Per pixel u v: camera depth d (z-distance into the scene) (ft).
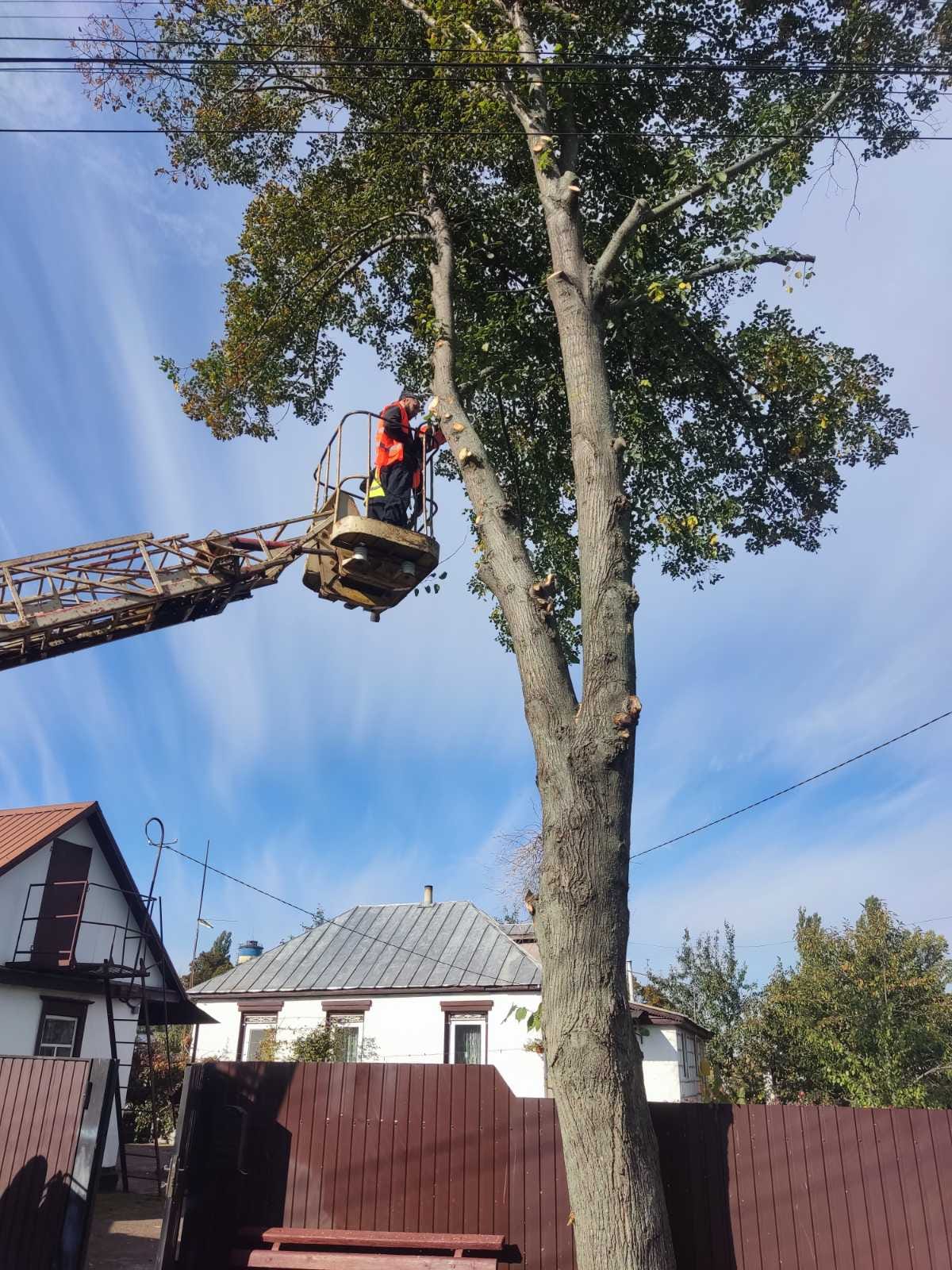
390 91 35.04
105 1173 50.29
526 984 60.75
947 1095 56.75
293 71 36.50
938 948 57.93
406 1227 22.74
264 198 38.81
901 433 34.30
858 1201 20.97
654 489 38.42
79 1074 27.48
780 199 29.19
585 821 19.29
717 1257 21.09
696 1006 77.92
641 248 31.07
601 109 32.73
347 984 64.18
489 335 34.60
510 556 23.68
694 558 38.83
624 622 21.34
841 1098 60.34
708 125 33.14
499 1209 22.58
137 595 28.96
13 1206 26.30
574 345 25.44
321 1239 22.21
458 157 34.32
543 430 39.58
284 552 31.04
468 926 69.51
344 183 38.52
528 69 28.48
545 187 28.37
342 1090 24.12
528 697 21.26
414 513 29.37
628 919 19.21
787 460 35.83
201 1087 24.20
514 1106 23.40
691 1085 66.49
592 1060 17.69
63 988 54.34
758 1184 21.43
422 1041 61.31
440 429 28.25
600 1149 17.20
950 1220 20.53
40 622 27.27
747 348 33.94
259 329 38.86
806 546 38.34
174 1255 22.35
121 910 60.13
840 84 28.53
